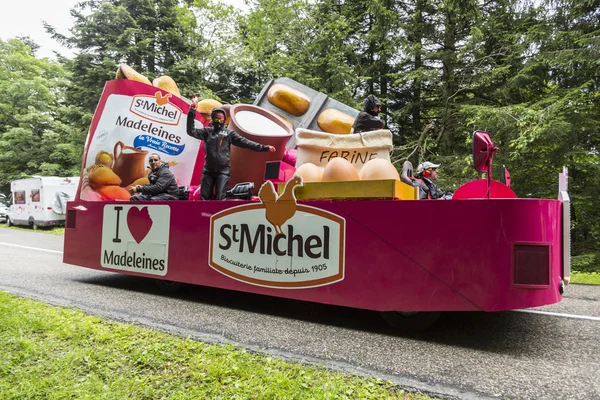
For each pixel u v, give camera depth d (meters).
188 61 22.17
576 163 11.27
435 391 2.85
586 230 11.88
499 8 14.55
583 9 11.48
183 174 7.80
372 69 17.00
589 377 3.13
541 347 3.84
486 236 3.68
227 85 24.41
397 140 17.31
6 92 30.12
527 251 3.59
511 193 4.94
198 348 3.50
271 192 4.84
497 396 2.80
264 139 6.26
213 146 5.83
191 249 5.60
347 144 4.93
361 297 4.18
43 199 20.45
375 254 4.12
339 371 3.14
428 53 14.70
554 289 3.75
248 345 3.74
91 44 22.66
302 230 4.58
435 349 3.75
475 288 3.69
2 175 28.72
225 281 5.20
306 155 4.98
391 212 4.06
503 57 13.90
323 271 4.42
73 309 4.80
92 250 6.84
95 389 2.71
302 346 3.77
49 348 3.45
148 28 23.64
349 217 4.29
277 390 2.70
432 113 17.28
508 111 11.37
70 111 23.41
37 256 10.30
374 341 3.96
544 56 11.46
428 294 3.87
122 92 7.24
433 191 6.55
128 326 4.11
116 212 6.54
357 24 17.92
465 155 13.86
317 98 8.49
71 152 26.75
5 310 4.46
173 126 7.71
